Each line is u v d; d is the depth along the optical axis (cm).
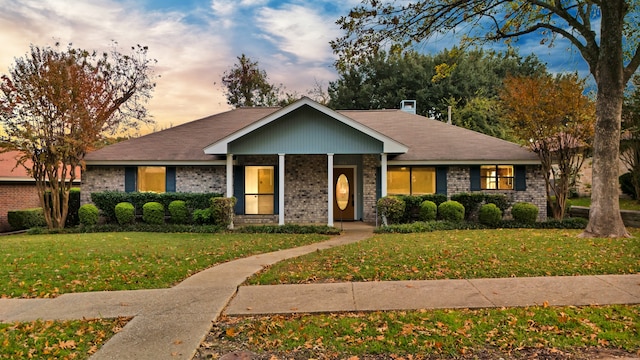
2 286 673
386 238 1177
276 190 1688
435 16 1007
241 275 748
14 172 1911
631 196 1922
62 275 740
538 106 1474
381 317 520
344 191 1761
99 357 418
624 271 708
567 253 853
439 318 511
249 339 467
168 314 543
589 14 1213
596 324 484
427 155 1619
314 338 464
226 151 1470
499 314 521
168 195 1548
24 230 1781
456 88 3284
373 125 1945
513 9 1233
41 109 1446
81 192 1622
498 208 1459
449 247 950
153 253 936
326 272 743
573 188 2341
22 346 445
